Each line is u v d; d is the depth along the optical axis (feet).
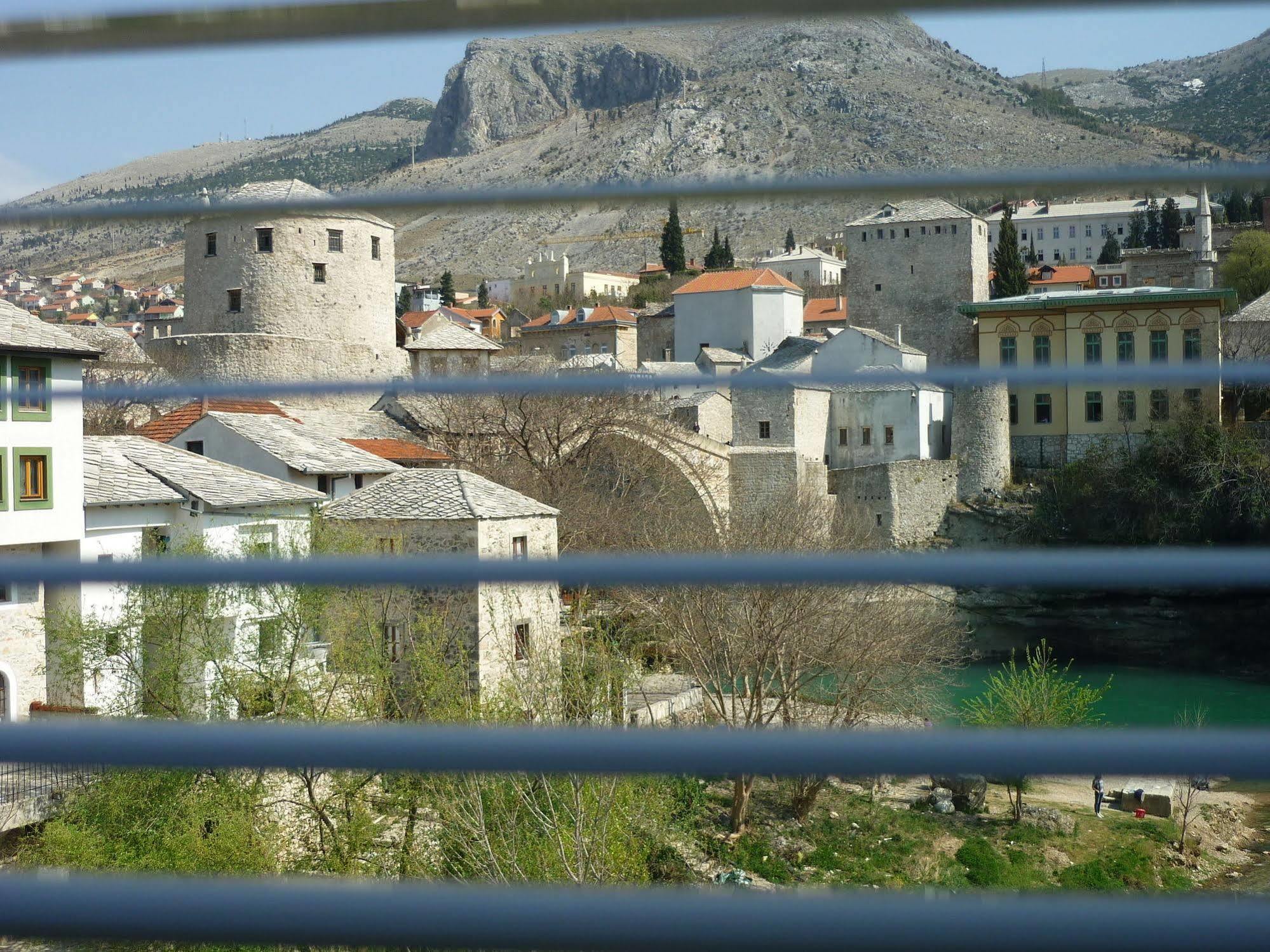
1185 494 195.31
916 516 214.28
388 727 5.10
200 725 5.14
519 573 5.80
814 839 94.12
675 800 89.40
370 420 169.58
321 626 73.00
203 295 220.43
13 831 63.00
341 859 63.10
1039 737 4.84
